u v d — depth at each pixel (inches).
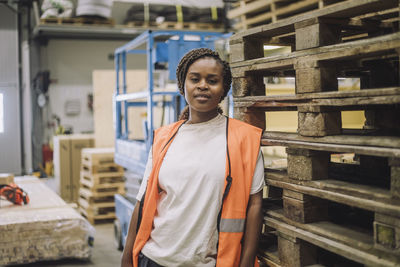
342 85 181.9
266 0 166.9
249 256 69.6
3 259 158.4
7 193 184.5
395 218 51.7
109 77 320.2
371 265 53.7
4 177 191.2
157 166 74.5
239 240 69.1
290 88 195.0
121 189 248.5
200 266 69.2
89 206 247.6
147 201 74.8
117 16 322.7
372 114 83.4
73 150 308.3
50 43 481.4
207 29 301.7
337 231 62.2
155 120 244.2
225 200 69.0
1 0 388.5
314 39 62.9
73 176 308.3
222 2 213.3
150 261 73.5
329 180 65.5
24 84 417.4
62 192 305.9
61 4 302.7
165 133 78.2
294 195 68.6
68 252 169.5
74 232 169.2
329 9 60.5
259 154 71.7
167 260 70.8
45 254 165.3
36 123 432.8
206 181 69.7
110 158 247.0
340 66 66.2
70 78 490.6
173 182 71.9
